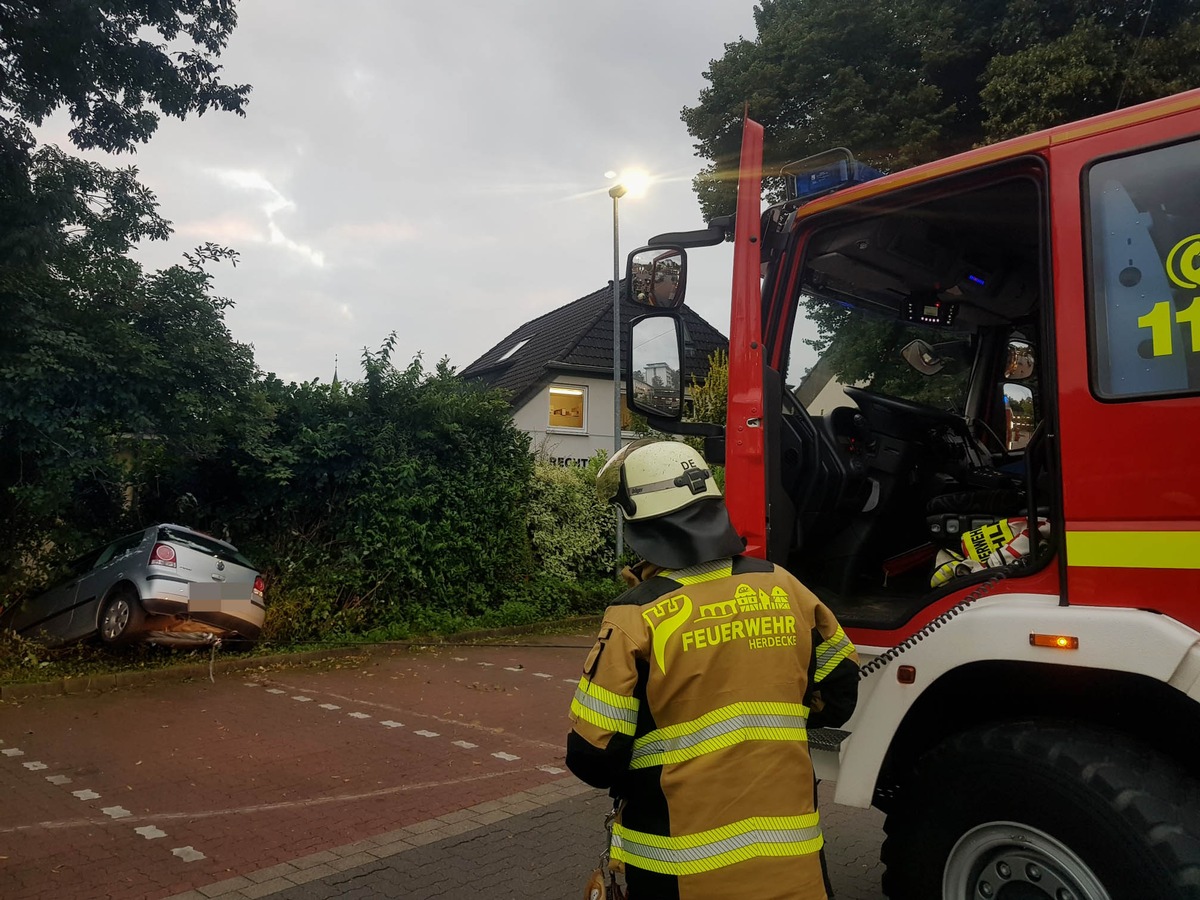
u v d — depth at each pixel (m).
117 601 8.84
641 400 3.34
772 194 6.11
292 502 10.86
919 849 2.52
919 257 3.28
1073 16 9.95
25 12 8.50
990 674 2.55
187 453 9.97
